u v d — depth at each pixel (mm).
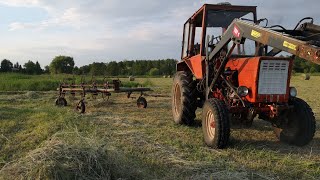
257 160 5500
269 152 5938
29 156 4555
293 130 6469
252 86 6188
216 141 6000
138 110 10820
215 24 7441
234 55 7078
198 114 9961
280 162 5402
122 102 13008
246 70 6355
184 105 7855
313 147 6406
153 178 4598
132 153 5766
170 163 5230
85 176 4320
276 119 6684
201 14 7906
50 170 4199
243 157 5656
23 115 9094
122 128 7789
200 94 7996
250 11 7508
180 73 8469
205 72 7289
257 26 5492
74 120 8305
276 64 6141
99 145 4883
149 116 9562
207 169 4934
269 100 6195
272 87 6184
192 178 4566
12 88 19734
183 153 5809
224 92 6863
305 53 4539
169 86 23344
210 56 6941
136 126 8047
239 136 7180
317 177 4789
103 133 7172
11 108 10484
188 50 8547
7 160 5523
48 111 9727
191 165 5098
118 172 4559
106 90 10836
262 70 6113
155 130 7590
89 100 13188
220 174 4629
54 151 4520
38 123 8031
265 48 6910
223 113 6004
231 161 5383
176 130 7594
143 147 6117
